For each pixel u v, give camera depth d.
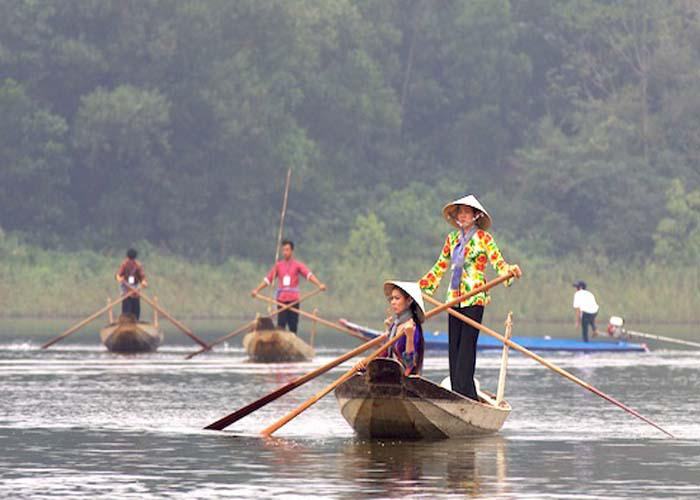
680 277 185.62
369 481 36.94
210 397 62.56
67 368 82.00
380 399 46.28
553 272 193.88
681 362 94.81
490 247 49.41
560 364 92.31
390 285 47.91
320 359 93.06
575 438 47.69
